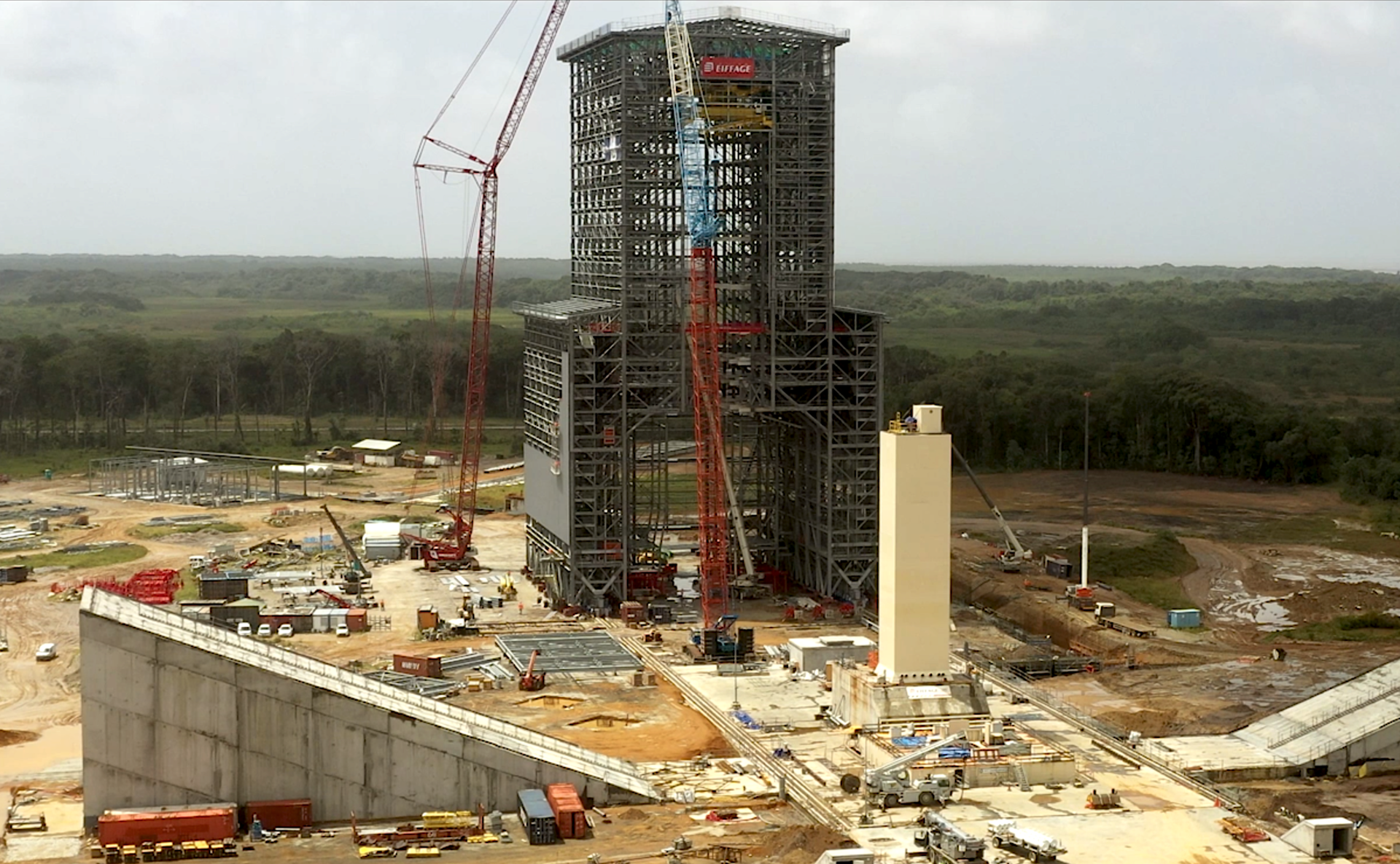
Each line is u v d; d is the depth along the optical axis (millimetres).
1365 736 155125
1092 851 130125
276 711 139750
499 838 134250
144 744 138000
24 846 132875
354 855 131250
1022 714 170500
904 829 136375
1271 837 132875
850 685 170000
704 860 127250
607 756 153500
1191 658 193750
